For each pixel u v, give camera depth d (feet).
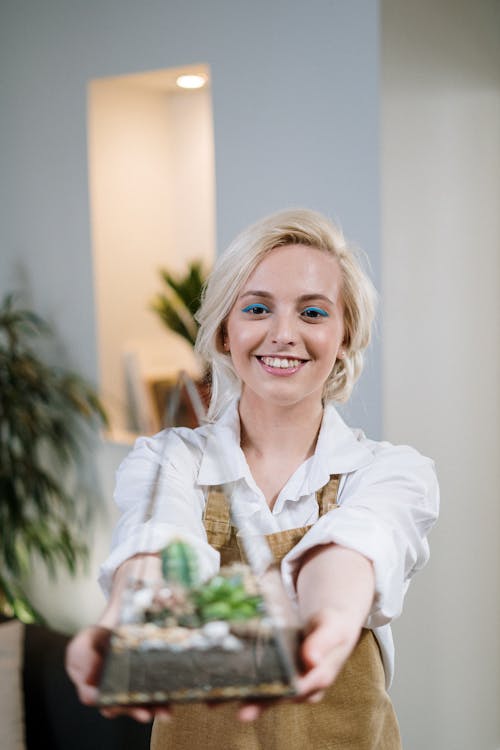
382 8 6.56
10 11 9.68
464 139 7.77
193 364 10.22
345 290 3.21
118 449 9.15
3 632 7.77
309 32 7.02
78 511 9.86
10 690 7.41
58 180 9.49
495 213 8.34
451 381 7.77
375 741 3.42
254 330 3.07
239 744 3.41
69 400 9.45
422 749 7.84
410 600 7.46
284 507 3.36
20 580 10.23
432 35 7.22
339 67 6.86
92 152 9.11
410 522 3.00
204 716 3.47
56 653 7.77
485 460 8.39
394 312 6.93
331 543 2.60
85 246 9.31
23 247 10.05
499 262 8.45
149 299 9.89
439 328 7.54
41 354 10.02
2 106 9.98
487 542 8.50
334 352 3.14
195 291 8.14
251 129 7.54
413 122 7.04
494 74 8.20
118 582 2.34
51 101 9.39
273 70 7.31
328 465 3.33
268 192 7.48
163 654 1.86
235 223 7.78
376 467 3.28
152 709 1.87
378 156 6.68
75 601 10.16
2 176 10.16
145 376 9.64
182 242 10.16
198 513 3.21
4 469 9.49
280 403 3.13
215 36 7.70
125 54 8.51
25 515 10.02
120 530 2.93
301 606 2.38
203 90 9.65
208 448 3.24
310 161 7.14
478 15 7.86
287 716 3.36
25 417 9.36
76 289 9.50
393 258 6.89
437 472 7.64
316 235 3.13
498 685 8.91
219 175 7.86
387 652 3.55
